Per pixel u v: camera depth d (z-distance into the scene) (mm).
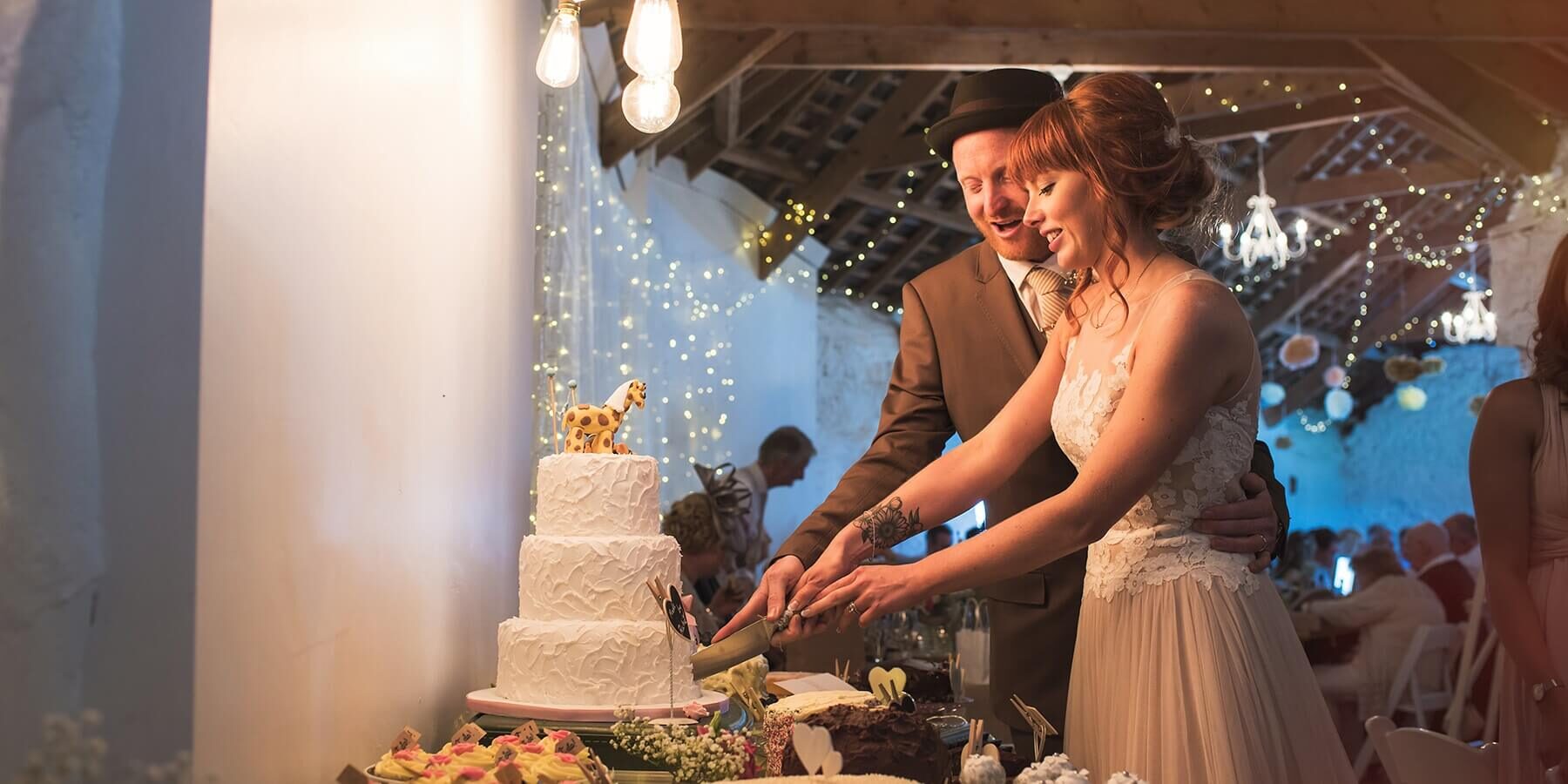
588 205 5500
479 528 2449
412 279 1853
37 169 904
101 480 962
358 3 1544
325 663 1435
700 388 8445
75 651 931
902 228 11180
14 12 887
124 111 996
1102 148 1551
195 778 1049
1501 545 1947
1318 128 10930
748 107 8352
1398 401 15414
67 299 931
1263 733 1462
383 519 1699
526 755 1477
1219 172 1676
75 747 921
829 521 2078
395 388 1760
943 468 1799
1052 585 2107
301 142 1319
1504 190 9477
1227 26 5742
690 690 1879
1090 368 1617
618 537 1914
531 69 3270
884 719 1382
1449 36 5836
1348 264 13594
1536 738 1913
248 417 1174
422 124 1913
